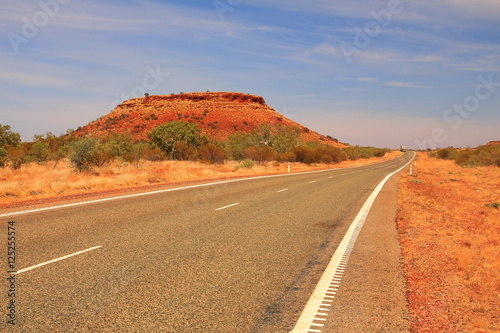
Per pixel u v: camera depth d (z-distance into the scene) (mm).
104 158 30500
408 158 103938
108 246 7234
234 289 5164
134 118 134375
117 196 14992
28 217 9984
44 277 5367
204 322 4113
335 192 18656
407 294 5176
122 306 4461
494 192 19922
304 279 5680
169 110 141375
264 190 18703
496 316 4527
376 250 7594
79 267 5883
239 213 11719
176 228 9156
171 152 51156
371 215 12023
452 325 4242
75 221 9586
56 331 3789
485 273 6195
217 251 7160
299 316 4344
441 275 6059
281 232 9086
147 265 6121
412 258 7082
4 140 38750
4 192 14625
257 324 4105
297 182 23906
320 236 8758
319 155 62875
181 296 4848
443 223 10797
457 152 82438
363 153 102688
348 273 6039
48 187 16891
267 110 154500
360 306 4699
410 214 12234
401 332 4031
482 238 8906
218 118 138250
